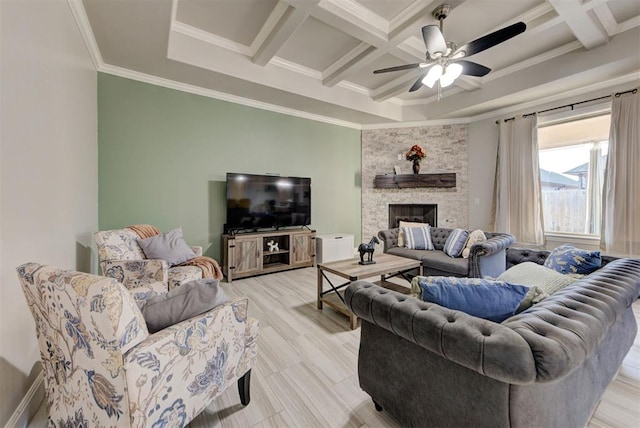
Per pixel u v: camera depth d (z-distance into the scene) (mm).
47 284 1012
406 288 3361
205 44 3305
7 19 1336
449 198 5348
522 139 4410
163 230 3715
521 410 933
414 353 1235
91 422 1058
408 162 5574
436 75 2783
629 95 3359
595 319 1034
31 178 1562
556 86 3744
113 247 2547
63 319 1029
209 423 1430
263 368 1907
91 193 2957
